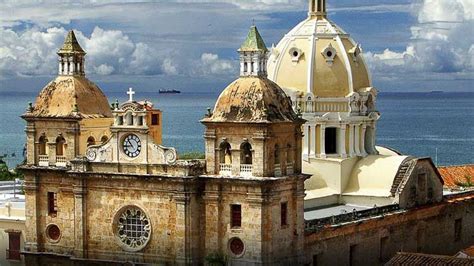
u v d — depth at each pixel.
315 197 98.44
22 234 97.25
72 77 92.44
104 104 93.69
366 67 107.81
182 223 81.81
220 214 81.69
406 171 100.81
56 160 90.44
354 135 104.56
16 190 121.25
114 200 85.75
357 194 100.62
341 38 106.12
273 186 79.50
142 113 84.19
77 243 87.69
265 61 83.50
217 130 81.56
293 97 102.50
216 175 81.56
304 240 84.25
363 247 93.62
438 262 76.31
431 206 103.38
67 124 89.62
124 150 85.44
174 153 82.62
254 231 79.56
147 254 84.31
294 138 83.06
